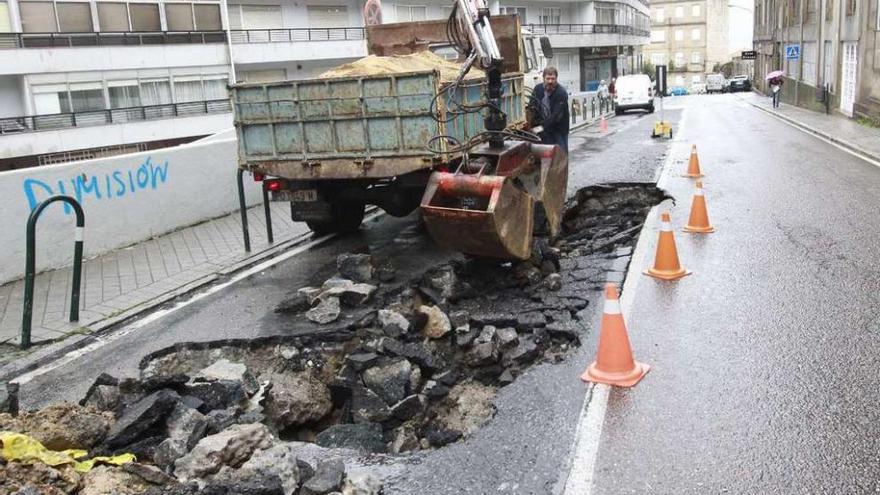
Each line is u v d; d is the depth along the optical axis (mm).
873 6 24859
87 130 30141
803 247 8547
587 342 6105
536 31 51688
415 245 9508
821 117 28734
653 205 11914
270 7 36531
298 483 4176
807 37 36969
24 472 3934
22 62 28578
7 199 8828
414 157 7992
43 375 6227
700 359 5605
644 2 78062
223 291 8258
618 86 39031
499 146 8195
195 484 3965
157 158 11016
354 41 38625
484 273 7891
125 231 10492
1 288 8719
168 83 33125
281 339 6594
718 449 4344
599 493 4012
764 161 16156
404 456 4637
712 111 37281
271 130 8789
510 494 4074
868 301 6633
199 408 5207
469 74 9344
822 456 4215
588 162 16688
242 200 9820
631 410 4895
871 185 12516
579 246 9359
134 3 31625
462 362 6449
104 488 4016
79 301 7930
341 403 6152
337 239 10305
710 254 8469
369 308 7059
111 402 5219
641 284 7477
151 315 7590
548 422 4836
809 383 5105
